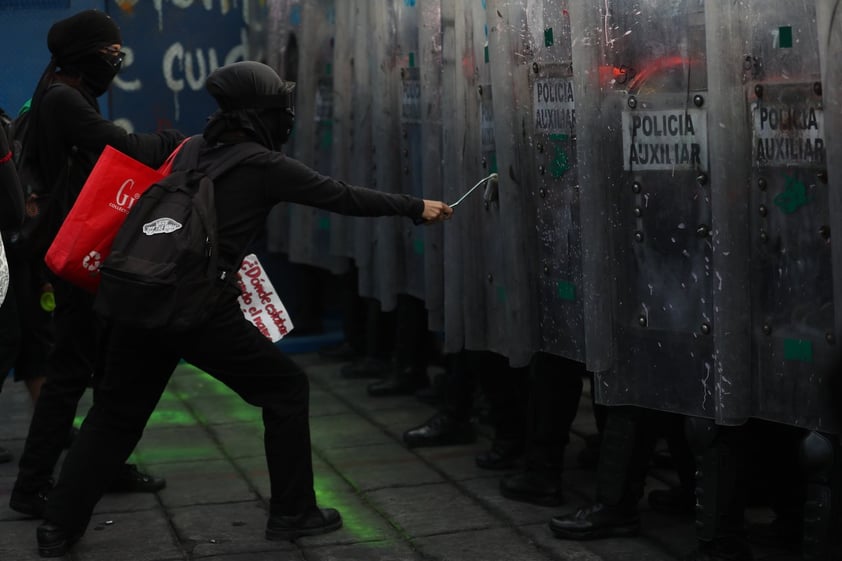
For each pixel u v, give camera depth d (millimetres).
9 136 4133
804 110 2951
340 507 4254
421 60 4840
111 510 4238
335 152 6215
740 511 3457
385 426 5402
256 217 3643
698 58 3191
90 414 3807
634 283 3457
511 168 3951
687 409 3367
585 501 4250
